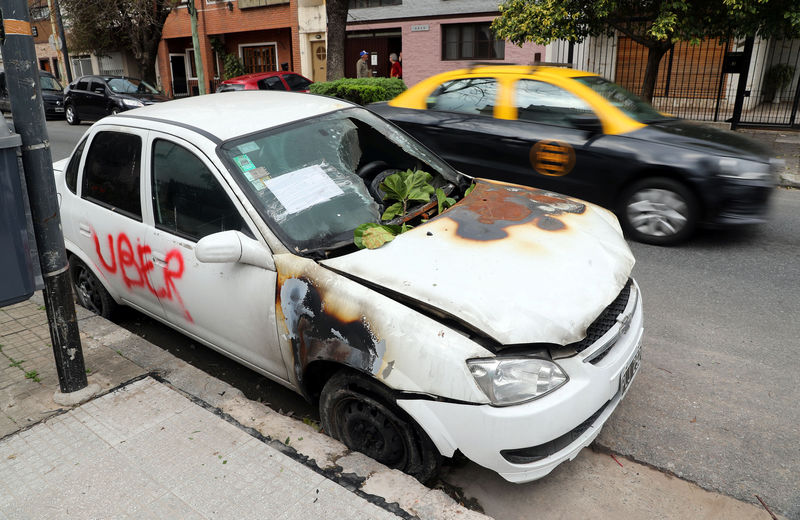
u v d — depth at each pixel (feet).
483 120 22.66
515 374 8.16
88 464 9.32
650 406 11.61
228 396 11.14
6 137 9.12
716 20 34.14
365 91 48.57
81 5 83.05
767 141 38.52
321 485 8.70
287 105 13.29
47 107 74.18
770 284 17.01
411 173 11.91
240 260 10.12
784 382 12.24
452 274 9.11
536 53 60.75
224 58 92.53
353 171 12.07
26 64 9.38
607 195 20.72
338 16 53.98
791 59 52.01
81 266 15.10
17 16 9.17
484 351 8.22
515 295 8.75
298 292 9.71
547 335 8.38
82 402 10.95
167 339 15.17
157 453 9.50
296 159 11.55
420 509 8.24
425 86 24.59
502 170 22.31
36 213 10.07
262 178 10.94
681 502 9.25
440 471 10.00
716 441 10.57
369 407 9.30
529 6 37.58
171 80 100.22
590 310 8.93
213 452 9.47
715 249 19.90
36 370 12.07
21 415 10.64
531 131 21.59
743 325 14.69
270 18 83.82
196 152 11.33
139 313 16.51
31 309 14.93
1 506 8.55
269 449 9.50
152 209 12.29
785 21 32.17
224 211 10.88
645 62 56.59
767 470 9.84
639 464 10.11
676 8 33.42
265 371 11.02
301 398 12.42
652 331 14.57
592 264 9.86
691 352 13.53
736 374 12.59
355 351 8.89
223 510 8.30
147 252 12.42
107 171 13.58
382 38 72.84
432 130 23.50
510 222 10.75
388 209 11.33
